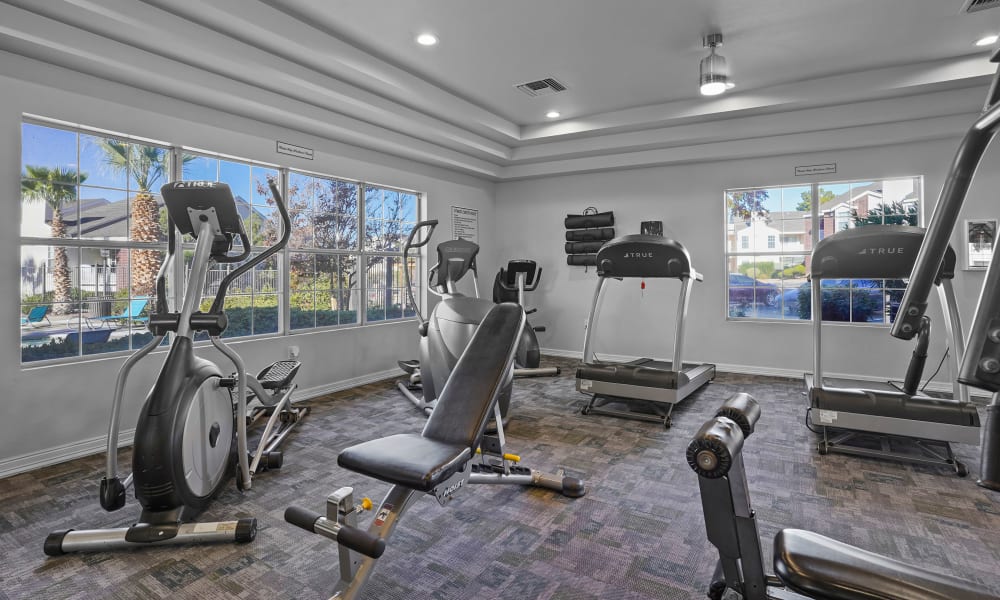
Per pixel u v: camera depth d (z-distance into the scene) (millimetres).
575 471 3135
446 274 4664
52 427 3324
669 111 5230
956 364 3340
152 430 2244
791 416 4293
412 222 6414
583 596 1927
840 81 4516
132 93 3689
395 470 1846
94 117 3492
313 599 1923
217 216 2580
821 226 5785
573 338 7156
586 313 7031
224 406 2787
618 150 6121
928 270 826
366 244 5812
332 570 2109
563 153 6262
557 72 4418
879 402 3355
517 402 4785
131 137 3738
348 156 5367
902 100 4652
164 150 4051
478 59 4141
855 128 5148
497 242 7746
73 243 3572
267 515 2574
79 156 3639
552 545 2287
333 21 3523
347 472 3123
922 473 3100
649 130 5703
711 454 1246
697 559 2172
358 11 3385
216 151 4207
